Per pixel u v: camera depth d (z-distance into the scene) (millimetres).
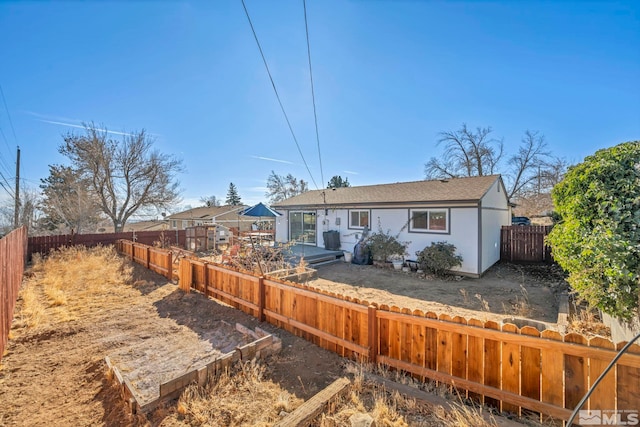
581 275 4043
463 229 9883
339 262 12258
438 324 3184
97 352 4172
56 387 3336
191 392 3076
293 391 3186
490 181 11297
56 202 21438
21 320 5352
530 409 2625
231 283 6227
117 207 22922
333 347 4176
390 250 10969
